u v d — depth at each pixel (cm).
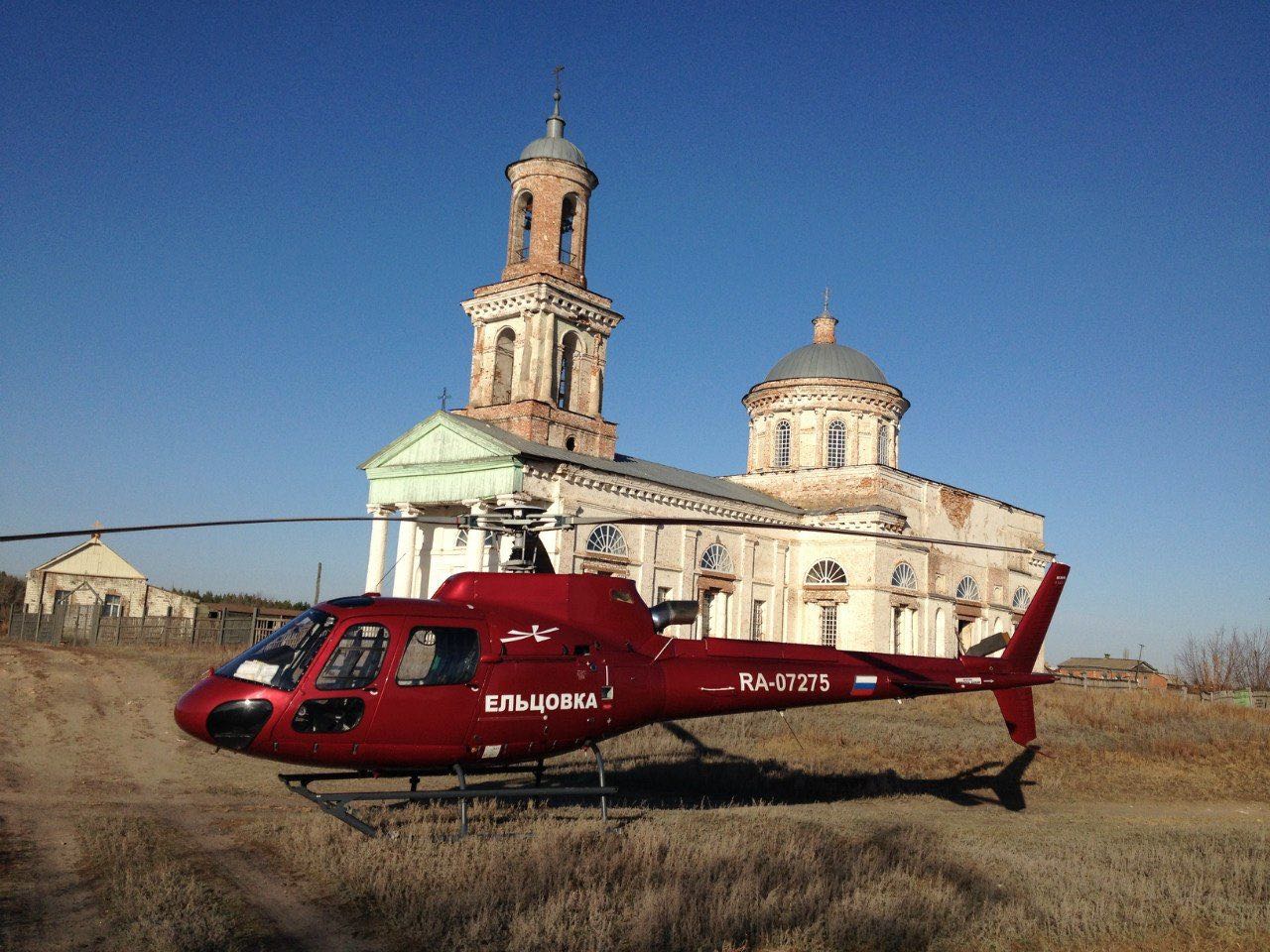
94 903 856
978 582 5150
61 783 1462
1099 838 1427
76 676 2612
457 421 3650
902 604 4506
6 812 1229
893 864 1124
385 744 1102
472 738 1138
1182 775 2219
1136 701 3434
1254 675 7719
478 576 1269
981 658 1639
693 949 802
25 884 903
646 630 1350
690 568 3978
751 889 931
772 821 1329
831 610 4447
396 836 1064
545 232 4222
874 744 2295
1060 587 1697
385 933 811
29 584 5278
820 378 5200
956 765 2175
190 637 4003
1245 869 1156
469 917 824
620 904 891
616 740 2098
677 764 1898
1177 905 1022
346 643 1106
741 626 4159
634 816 1328
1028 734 1661
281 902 882
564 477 3559
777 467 5278
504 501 3447
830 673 1470
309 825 1137
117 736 1905
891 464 5359
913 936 877
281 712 1058
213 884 928
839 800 1722
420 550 4009
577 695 1214
